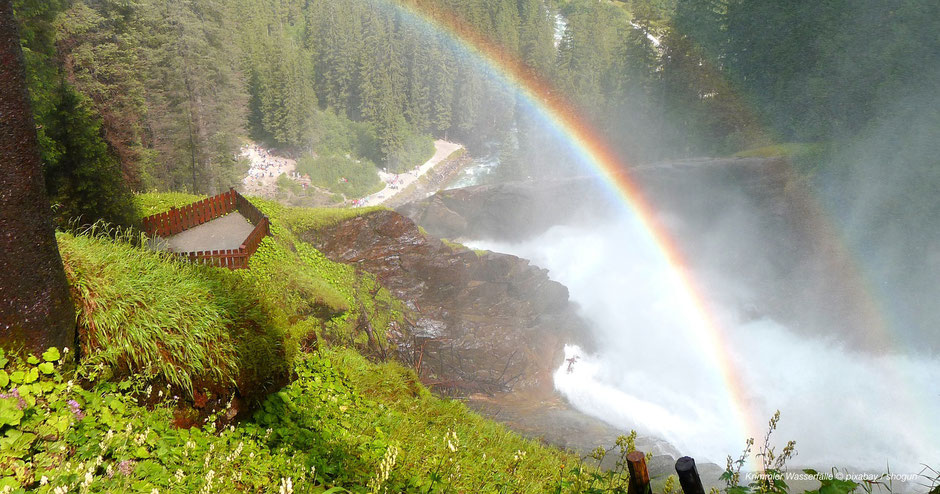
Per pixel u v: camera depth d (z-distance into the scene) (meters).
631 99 68.75
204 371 6.19
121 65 37.19
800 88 46.28
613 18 138.25
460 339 19.91
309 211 20.69
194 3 54.94
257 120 102.19
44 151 11.98
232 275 7.83
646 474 3.41
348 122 108.56
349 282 18.88
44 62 25.66
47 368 4.88
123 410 5.32
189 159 49.66
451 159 111.19
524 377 20.06
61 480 4.12
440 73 112.62
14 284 4.74
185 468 5.19
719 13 59.56
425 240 21.09
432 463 7.30
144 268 6.54
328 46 112.75
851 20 42.66
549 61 113.19
